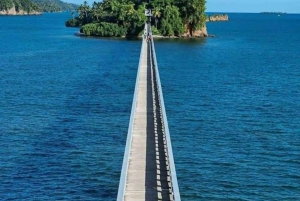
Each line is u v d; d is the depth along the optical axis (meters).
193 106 54.34
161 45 136.38
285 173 33.94
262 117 49.66
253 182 32.28
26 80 71.56
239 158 36.69
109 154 37.12
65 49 122.81
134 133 29.92
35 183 31.59
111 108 53.12
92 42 145.88
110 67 87.69
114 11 184.25
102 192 30.38
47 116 49.00
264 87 67.81
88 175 32.94
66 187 31.02
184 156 36.84
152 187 21.33
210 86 68.00
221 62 98.00
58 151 37.72
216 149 38.72
